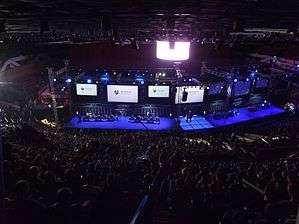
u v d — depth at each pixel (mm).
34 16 14406
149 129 34688
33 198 8547
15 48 41250
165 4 11492
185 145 23594
